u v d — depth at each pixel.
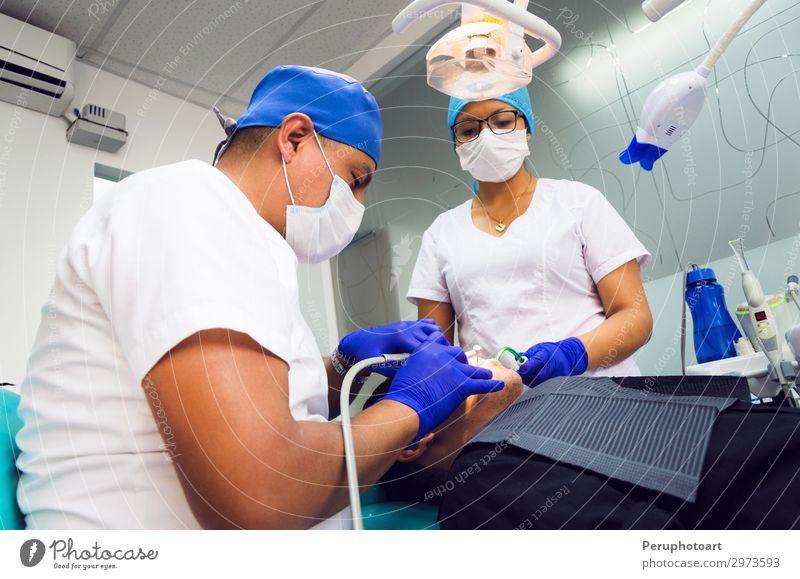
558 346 1.10
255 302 0.58
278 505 0.52
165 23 2.33
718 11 1.74
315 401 0.75
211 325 0.53
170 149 2.69
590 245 1.31
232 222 0.62
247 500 0.50
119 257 0.57
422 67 2.54
